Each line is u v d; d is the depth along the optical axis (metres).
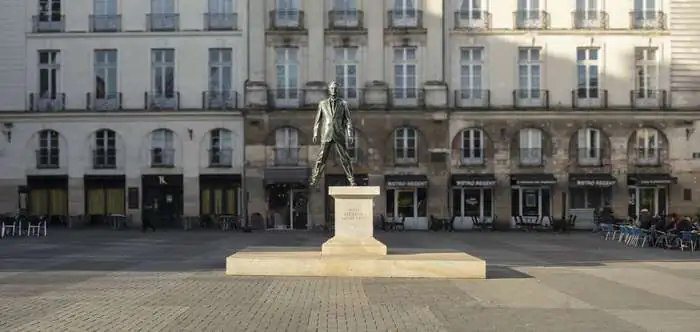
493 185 40.97
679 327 10.89
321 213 41.16
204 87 41.88
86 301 12.96
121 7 42.03
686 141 41.75
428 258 17.39
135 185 41.53
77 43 41.91
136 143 41.62
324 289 14.64
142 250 25.66
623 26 42.03
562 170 41.56
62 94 41.84
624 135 41.66
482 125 41.62
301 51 41.81
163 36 41.88
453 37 42.16
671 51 42.00
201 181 41.62
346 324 10.87
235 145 41.75
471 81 42.06
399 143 41.72
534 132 41.88
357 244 18.03
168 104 41.88
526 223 40.03
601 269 19.39
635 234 29.72
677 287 15.63
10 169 41.69
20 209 41.56
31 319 11.11
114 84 42.12
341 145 18.77
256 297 13.50
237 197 41.75
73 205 41.53
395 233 38.09
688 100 41.94
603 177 41.31
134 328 10.43
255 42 41.69
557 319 11.49
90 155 41.66
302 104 41.56
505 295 14.10
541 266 20.20
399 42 41.88
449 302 13.11
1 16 41.88
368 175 41.38
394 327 10.68
